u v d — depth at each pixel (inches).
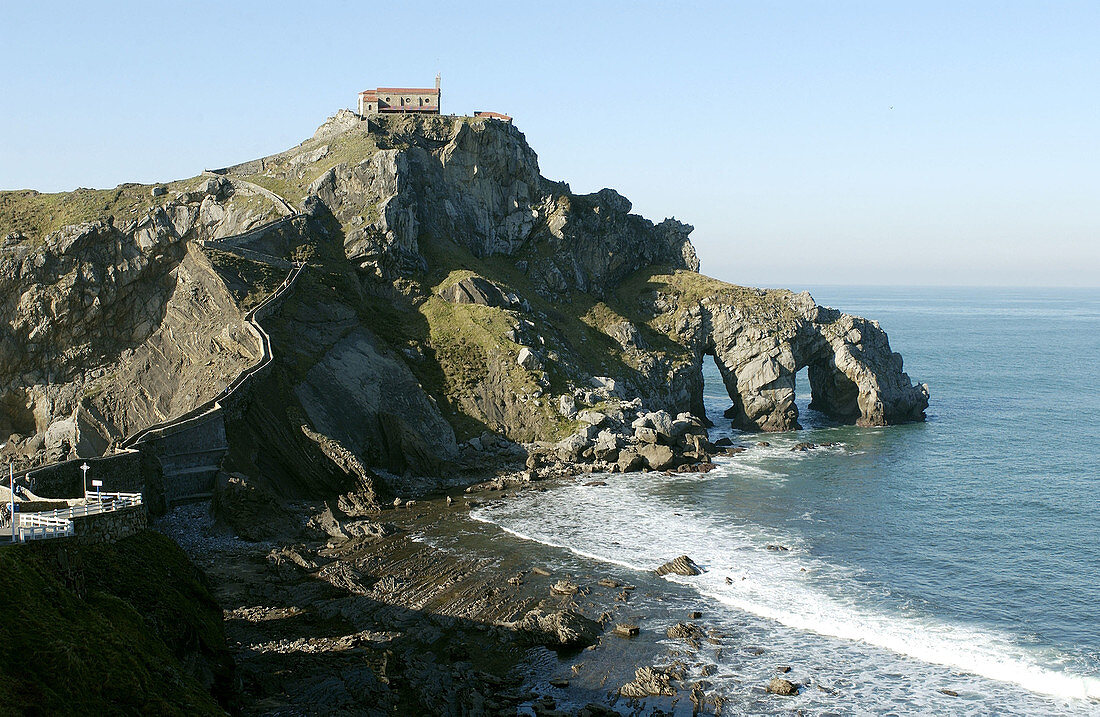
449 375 4480.8
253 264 4498.0
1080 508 3302.2
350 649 2057.1
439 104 6397.6
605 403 4507.9
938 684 1927.9
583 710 1818.4
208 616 1840.6
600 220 6358.3
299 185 5393.7
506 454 4119.1
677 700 1868.8
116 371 4431.6
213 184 5265.8
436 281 5172.2
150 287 4803.2
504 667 2028.8
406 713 1771.7
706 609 2345.0
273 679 1836.9
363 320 4648.1
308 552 2802.7
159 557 1862.7
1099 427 5083.7
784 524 3134.8
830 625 2233.0
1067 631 2188.7
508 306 5123.0
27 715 1071.0
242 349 3927.2
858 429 5196.9
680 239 6968.5
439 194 5713.6
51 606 1298.0
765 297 5821.9
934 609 2331.4
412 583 2568.9
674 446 4335.6
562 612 2246.6
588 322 5605.3
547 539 2984.7
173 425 3198.8
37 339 4488.2
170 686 1338.6
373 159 5251.0
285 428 3629.4
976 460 4220.0
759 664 2026.3
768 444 4729.3
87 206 5103.3
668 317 5856.3
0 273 4512.8
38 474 2368.4
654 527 3117.6
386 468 3914.9
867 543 2901.1
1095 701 1850.4
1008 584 2513.5
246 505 3065.9
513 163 6117.1
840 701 1857.8
